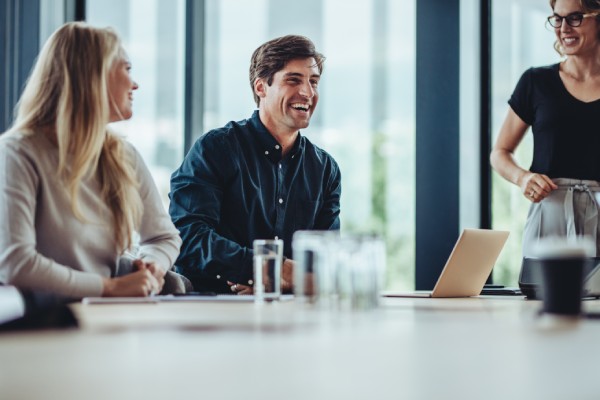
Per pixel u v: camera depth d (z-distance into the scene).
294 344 1.06
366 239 1.79
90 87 2.40
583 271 1.54
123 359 0.89
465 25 4.59
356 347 1.03
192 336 1.14
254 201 3.30
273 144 3.30
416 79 4.66
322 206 3.49
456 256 2.42
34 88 2.42
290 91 3.25
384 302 2.13
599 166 3.45
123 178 2.48
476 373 0.80
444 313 1.69
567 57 3.53
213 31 4.80
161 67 4.76
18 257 2.17
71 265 2.35
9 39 4.32
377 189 4.78
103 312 1.59
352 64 4.80
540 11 4.55
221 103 4.79
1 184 2.25
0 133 4.29
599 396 0.67
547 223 3.42
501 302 2.21
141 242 2.75
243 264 2.99
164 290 2.58
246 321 1.41
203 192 3.20
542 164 3.54
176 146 4.76
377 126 4.78
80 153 2.35
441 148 4.63
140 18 4.77
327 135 4.82
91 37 2.44
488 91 4.54
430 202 4.64
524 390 0.70
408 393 0.67
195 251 3.07
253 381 0.73
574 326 1.35
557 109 3.48
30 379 0.73
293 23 4.80
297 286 1.86
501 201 4.53
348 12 4.79
